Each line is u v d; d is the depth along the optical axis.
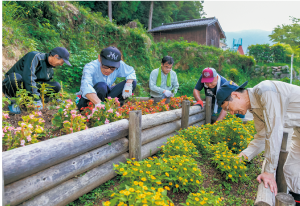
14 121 2.55
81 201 1.93
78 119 2.27
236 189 2.48
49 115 2.93
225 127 3.56
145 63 11.54
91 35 9.52
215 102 4.81
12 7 6.03
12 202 1.37
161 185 2.04
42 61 3.23
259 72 22.12
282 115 1.99
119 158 2.40
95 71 3.19
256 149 2.62
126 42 10.75
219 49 18.91
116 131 2.31
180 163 2.11
